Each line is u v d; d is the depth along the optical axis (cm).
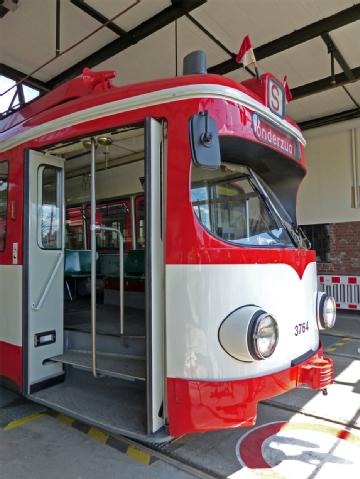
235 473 286
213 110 273
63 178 395
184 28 632
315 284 354
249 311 263
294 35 648
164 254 275
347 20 600
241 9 590
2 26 627
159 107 281
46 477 284
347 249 979
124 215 559
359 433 349
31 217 363
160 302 275
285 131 344
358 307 958
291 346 302
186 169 269
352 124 949
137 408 316
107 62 736
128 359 352
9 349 371
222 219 293
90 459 308
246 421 263
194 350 263
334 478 279
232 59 727
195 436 343
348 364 550
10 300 373
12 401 424
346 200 978
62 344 385
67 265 552
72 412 311
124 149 395
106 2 571
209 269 265
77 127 321
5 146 388
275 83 331
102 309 523
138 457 310
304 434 347
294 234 356
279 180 359
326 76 802
